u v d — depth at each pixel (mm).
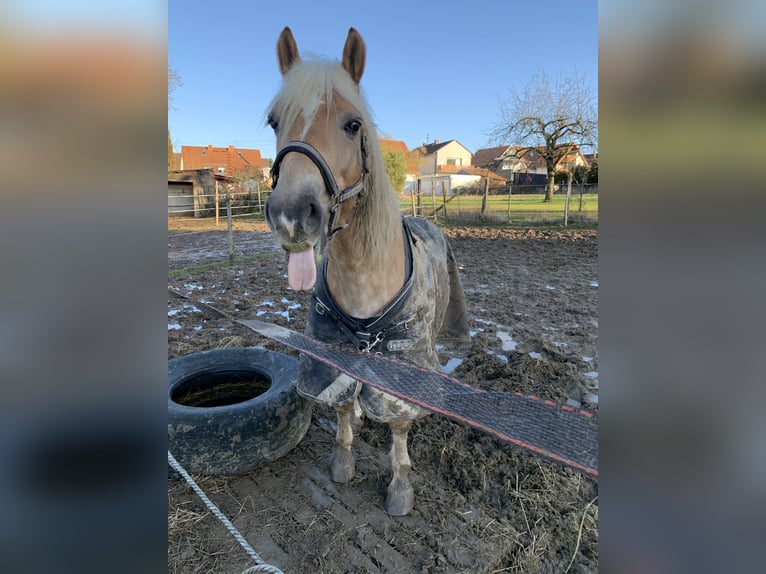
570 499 2162
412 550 1879
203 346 3980
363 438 2678
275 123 1631
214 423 2113
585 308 5332
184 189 19547
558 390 3162
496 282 6680
